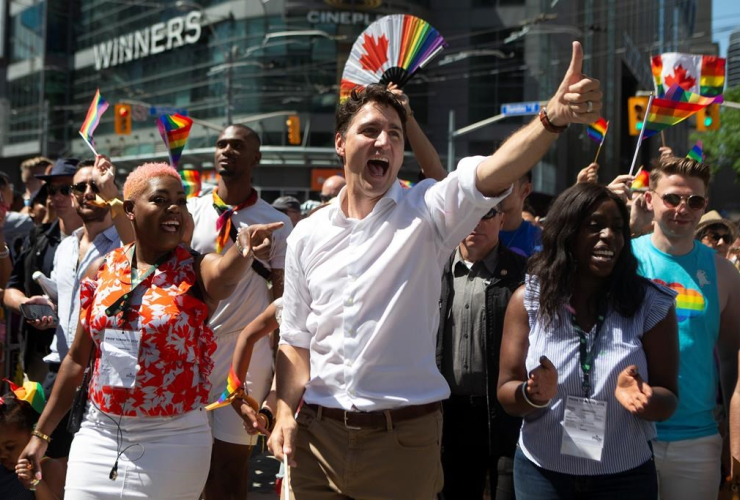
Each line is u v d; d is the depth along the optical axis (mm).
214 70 41844
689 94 5156
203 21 44531
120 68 49812
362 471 3141
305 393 3293
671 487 4117
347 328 3105
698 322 4145
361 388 3109
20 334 6379
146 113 29578
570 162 44875
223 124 43438
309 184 43094
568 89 2566
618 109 50125
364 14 41719
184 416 3594
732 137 37312
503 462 4359
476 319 4500
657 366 3441
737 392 4008
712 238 6559
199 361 3602
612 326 3459
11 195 8758
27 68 55031
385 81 4395
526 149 2711
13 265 7301
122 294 3561
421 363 3152
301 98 42219
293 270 3287
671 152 4609
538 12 41562
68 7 53750
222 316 4922
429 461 3172
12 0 56406
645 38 60594
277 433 3197
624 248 3498
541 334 3527
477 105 42219
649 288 3502
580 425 3391
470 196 2910
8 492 4551
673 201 4227
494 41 42188
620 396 3266
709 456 4074
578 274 3518
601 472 3371
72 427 3775
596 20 46250
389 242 3105
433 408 3217
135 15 48312
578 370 3432
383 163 3104
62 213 6184
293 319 3326
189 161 44688
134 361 3498
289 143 42188
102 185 4574
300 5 41875
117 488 3500
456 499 4613
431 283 3152
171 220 3588
